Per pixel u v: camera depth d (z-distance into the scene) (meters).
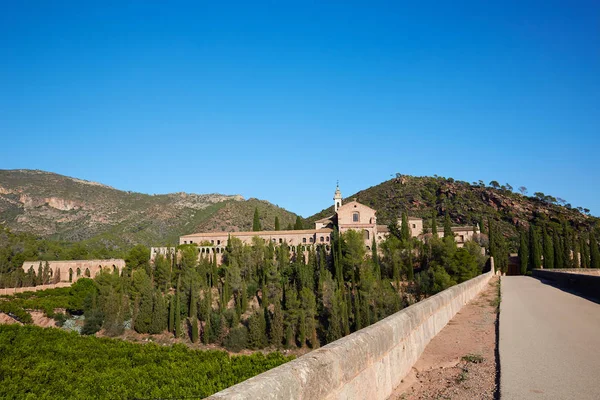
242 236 135.00
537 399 8.65
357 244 104.38
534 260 119.56
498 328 17.34
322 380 7.12
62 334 40.56
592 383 9.62
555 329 16.95
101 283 101.12
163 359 28.17
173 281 110.12
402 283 97.81
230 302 95.62
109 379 24.03
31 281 113.69
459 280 87.06
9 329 41.91
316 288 94.00
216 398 5.20
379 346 9.75
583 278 36.09
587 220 199.12
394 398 9.90
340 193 145.12
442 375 11.45
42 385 24.52
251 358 26.14
